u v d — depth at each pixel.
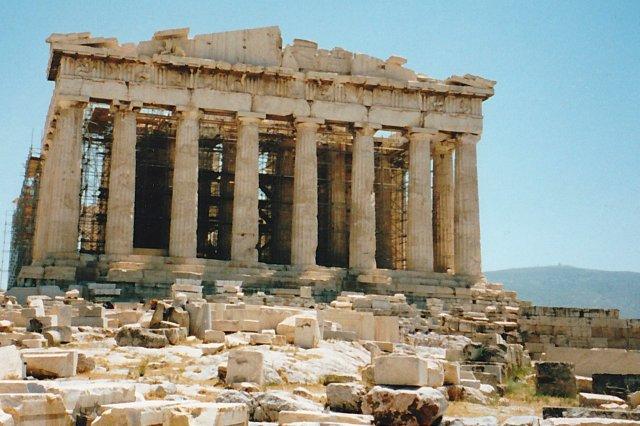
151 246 67.75
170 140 67.44
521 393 26.58
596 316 45.16
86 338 28.61
